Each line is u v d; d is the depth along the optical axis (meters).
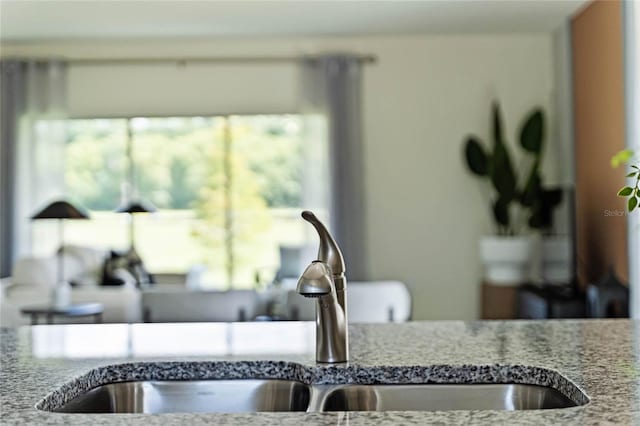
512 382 1.70
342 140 7.38
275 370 1.78
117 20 6.62
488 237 7.23
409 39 7.49
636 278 5.34
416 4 6.29
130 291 5.30
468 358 1.78
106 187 7.62
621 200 5.56
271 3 6.18
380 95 7.50
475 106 7.48
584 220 6.52
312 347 1.96
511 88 7.48
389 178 7.51
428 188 7.51
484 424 1.23
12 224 7.36
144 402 1.77
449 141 7.50
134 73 7.50
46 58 7.41
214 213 7.62
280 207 7.57
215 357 1.83
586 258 6.45
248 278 7.59
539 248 7.33
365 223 7.40
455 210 7.51
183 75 7.49
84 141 7.59
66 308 5.16
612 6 5.77
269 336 2.16
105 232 7.63
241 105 7.48
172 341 2.09
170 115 7.49
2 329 2.35
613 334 2.13
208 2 6.11
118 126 7.60
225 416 1.29
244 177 7.59
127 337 2.16
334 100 7.38
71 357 1.85
